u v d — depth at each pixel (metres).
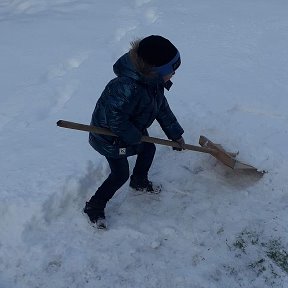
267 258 3.10
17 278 3.03
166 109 3.22
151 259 3.12
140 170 3.48
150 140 3.19
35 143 3.99
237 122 4.12
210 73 4.80
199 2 6.45
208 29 5.66
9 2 7.16
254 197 3.53
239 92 4.45
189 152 3.96
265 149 3.77
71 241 3.24
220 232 3.28
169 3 6.48
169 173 3.80
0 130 4.23
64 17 6.36
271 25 5.65
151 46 2.69
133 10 6.43
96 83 4.79
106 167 3.72
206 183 3.69
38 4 6.91
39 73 5.11
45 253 3.15
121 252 3.17
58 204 3.43
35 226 3.30
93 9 6.54
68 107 4.44
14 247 3.18
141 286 2.97
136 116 2.96
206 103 4.34
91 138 3.12
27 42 5.76
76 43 5.65
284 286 2.93
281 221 3.32
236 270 3.04
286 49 5.14
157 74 2.76
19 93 4.75
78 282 3.01
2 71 5.17
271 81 4.60
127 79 2.77
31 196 3.39
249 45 5.26
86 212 3.34
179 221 3.38
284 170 3.63
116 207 3.53
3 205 3.33
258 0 6.42
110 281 3.01
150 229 3.32
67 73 5.01
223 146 3.91
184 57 5.11
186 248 3.19
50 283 3.00
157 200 3.57
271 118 4.16
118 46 5.48
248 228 3.29
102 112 2.93
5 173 3.65
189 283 2.96
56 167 3.67
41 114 4.45
